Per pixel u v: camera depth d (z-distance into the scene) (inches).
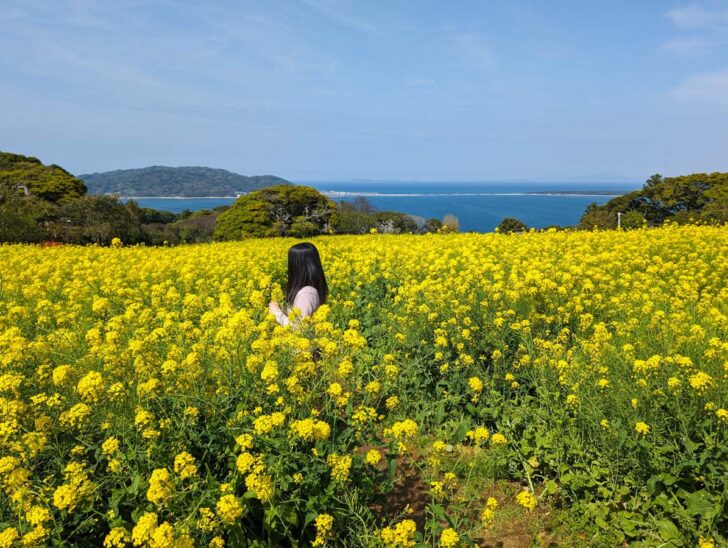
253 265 389.7
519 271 320.2
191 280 316.2
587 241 494.3
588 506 126.1
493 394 170.1
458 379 178.9
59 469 103.0
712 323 197.8
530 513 132.0
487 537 124.4
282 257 454.3
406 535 91.2
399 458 154.9
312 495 107.8
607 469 131.7
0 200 1203.2
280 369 133.4
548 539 123.0
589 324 213.2
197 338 179.8
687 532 115.2
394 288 316.8
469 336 198.5
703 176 1895.9
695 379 129.0
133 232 1373.0
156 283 334.6
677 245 428.8
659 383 140.9
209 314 175.8
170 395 117.0
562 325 226.8
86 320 217.9
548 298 238.7
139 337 171.6
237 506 85.6
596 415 139.9
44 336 186.2
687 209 1902.1
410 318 223.1
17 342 141.7
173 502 93.0
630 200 2025.1
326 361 145.9
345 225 1904.5
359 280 338.0
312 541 104.1
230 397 124.1
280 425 109.2
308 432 102.8
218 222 1756.9
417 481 143.8
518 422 157.3
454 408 176.9
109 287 290.4
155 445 104.3
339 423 150.8
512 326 199.3
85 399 117.0
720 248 390.3
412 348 200.4
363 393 158.7
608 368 161.2
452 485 134.0
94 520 91.4
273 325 177.8
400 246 497.7
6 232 901.8
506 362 188.9
